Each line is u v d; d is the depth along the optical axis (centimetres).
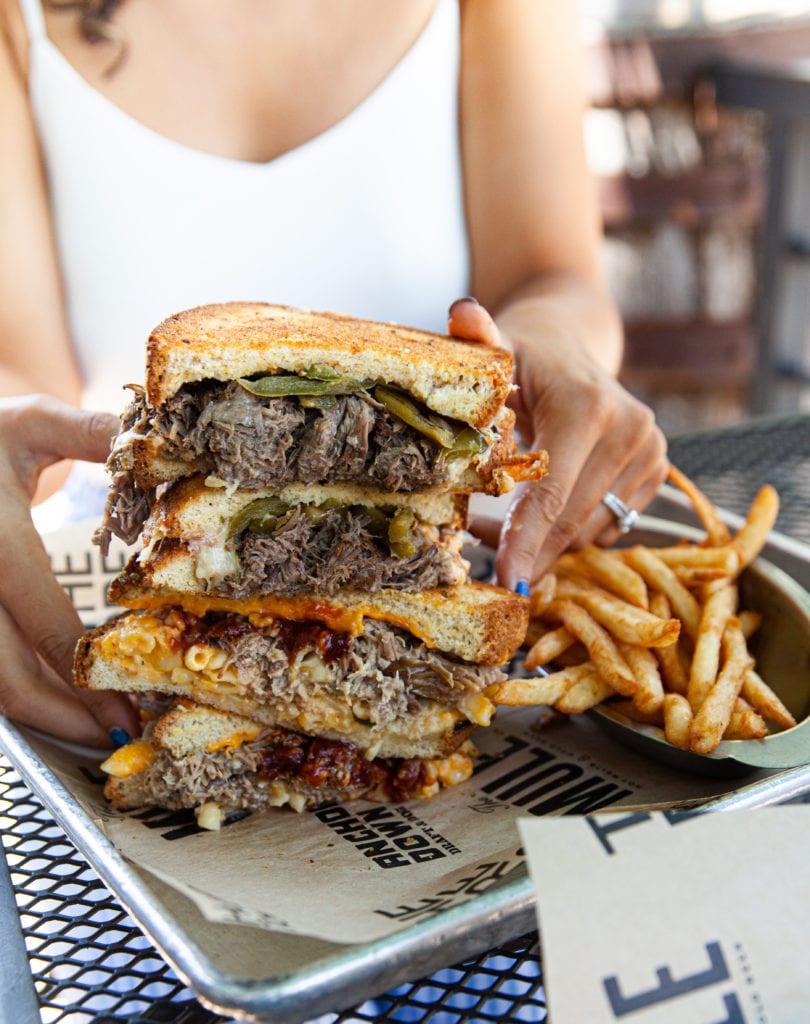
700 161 121
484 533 50
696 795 39
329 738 41
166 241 65
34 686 42
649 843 32
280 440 38
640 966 30
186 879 35
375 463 39
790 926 32
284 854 38
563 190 68
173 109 65
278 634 40
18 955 33
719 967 31
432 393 39
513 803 40
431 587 42
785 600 45
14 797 40
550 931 30
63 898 35
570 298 63
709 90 119
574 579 47
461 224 70
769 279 117
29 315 62
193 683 40
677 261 124
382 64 67
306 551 40
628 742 42
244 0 63
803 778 36
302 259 67
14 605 43
